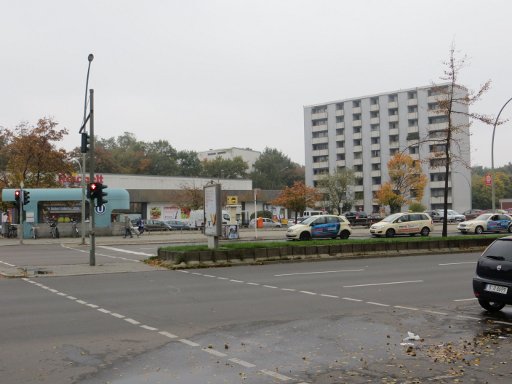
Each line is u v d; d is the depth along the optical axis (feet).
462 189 321.73
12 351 25.49
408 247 85.61
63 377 21.31
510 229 136.67
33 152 158.30
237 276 57.57
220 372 21.86
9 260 79.71
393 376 21.26
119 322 32.53
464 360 23.45
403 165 235.81
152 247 107.96
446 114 95.61
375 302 39.42
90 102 70.85
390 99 345.31
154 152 368.27
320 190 268.62
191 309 36.94
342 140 366.43
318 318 33.24
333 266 67.67
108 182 239.91
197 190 221.05
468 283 49.88
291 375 21.42
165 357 24.22
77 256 86.28
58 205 146.72
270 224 220.64
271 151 462.19
